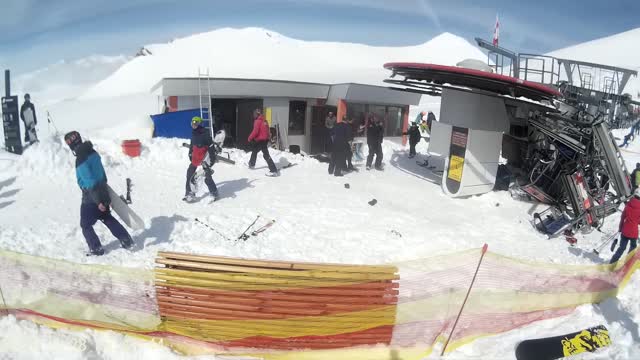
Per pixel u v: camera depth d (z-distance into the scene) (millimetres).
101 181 5574
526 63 13992
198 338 4090
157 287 4160
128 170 10234
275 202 8680
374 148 12930
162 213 7500
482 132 10750
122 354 3854
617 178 9961
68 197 8047
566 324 4867
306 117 17078
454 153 10898
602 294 5555
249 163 11359
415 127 15656
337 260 6422
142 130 15594
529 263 5465
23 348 3744
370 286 4219
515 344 4379
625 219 7277
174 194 8750
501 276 5168
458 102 11164
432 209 9719
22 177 8750
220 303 4102
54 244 5934
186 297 4129
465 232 8305
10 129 10305
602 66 14625
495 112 10984
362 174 12258
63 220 6836
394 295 4281
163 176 10023
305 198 9109
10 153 10016
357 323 4172
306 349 4109
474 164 10758
